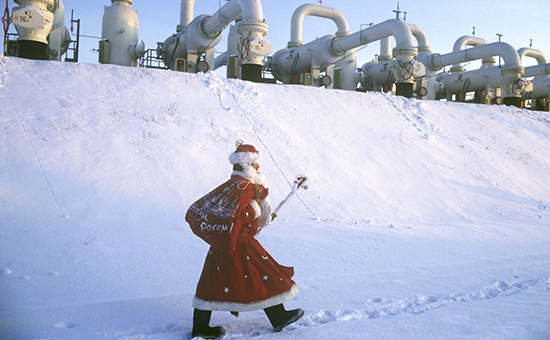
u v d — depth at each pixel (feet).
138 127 33.86
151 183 28.04
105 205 24.63
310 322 11.27
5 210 22.25
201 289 10.21
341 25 84.58
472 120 55.31
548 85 104.99
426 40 94.12
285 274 10.84
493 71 95.86
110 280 14.25
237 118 39.45
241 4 60.85
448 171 40.09
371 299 13.08
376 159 38.81
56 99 35.09
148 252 17.88
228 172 31.32
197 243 19.60
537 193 40.60
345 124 44.37
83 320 10.98
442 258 18.71
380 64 93.04
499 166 44.21
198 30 71.15
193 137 34.40
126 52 72.84
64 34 80.48
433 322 11.22
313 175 33.55
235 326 11.05
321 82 82.33
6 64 39.17
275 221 25.70
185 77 45.57
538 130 57.93
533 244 22.70
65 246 18.17
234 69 64.23
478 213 33.42
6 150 27.81
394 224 27.86
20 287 13.17
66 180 26.30
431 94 93.97
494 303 12.91
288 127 40.42
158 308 12.01
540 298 13.46
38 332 10.11
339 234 23.04
